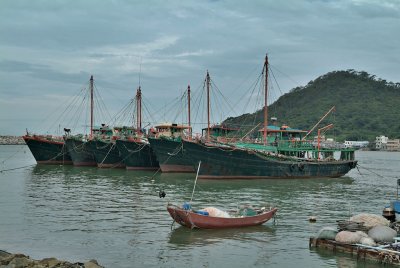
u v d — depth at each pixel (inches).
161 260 1119.0
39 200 2000.5
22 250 1192.2
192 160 2910.9
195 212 1423.5
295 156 3481.8
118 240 1299.2
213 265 1087.0
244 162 2923.2
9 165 4414.4
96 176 3127.5
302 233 1411.2
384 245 1121.4
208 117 3395.7
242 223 1459.2
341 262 1106.1
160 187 2514.8
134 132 4163.4
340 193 2454.5
